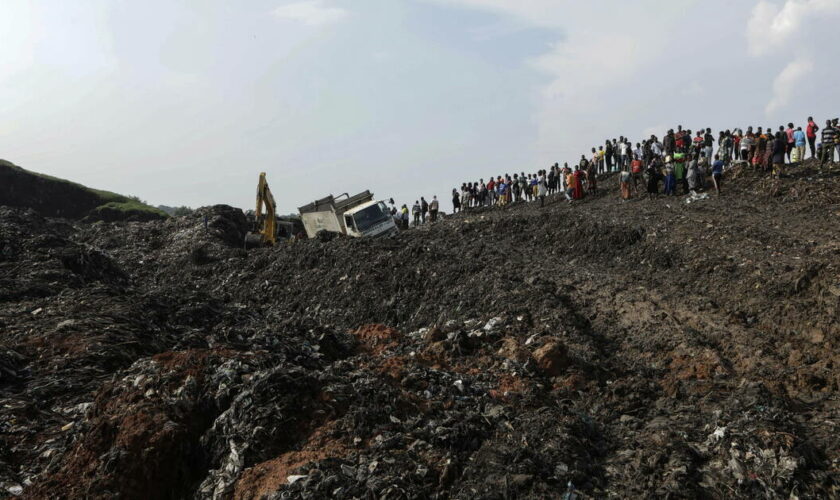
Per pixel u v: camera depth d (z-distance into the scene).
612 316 16.47
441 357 13.48
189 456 8.48
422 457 8.02
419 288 20.47
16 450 8.86
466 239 29.19
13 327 13.64
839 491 7.28
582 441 8.61
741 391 10.24
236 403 8.70
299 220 47.19
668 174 29.75
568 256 24.33
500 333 14.91
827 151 27.53
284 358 10.99
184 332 14.77
